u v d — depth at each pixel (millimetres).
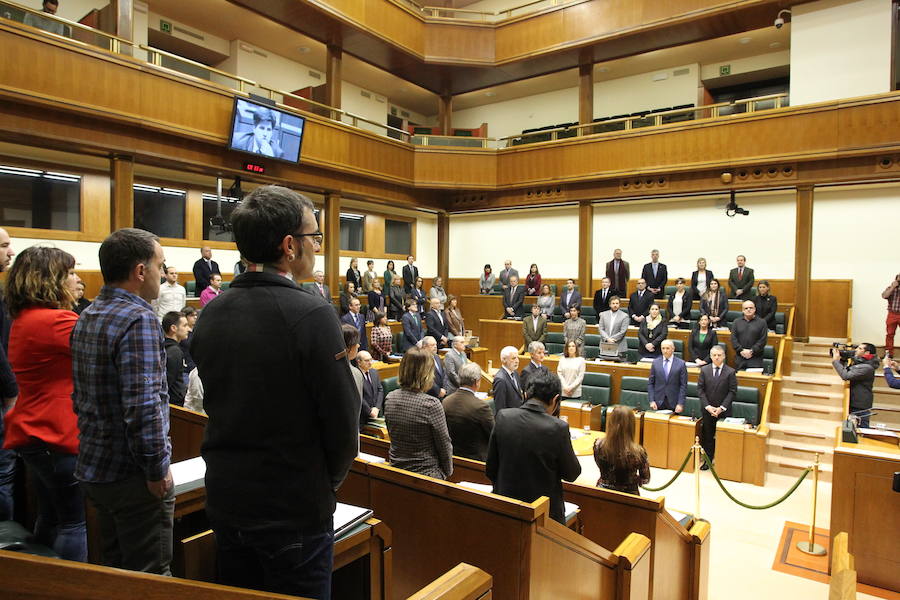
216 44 12984
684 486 6410
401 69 13898
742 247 11711
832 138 9742
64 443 1963
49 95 7168
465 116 17797
